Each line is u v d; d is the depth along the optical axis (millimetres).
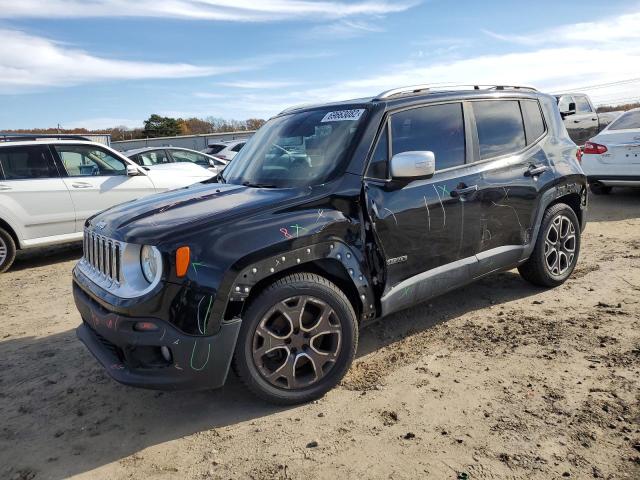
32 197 6828
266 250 2764
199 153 13359
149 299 2605
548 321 3990
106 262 3000
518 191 4148
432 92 3875
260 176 3652
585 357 3359
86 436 2873
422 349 3680
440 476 2342
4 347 4195
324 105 4016
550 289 4711
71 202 7113
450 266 3721
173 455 2654
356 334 3143
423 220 3492
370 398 3066
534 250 4441
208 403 3143
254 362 2846
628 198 9188
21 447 2797
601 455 2402
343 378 3293
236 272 2682
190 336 2613
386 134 3457
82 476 2527
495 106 4219
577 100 15602
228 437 2773
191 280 2609
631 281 4770
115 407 3168
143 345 2627
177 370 2645
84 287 3119
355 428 2771
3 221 6680
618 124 8852
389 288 3350
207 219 2822
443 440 2605
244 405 3092
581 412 2752
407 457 2496
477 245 3895
